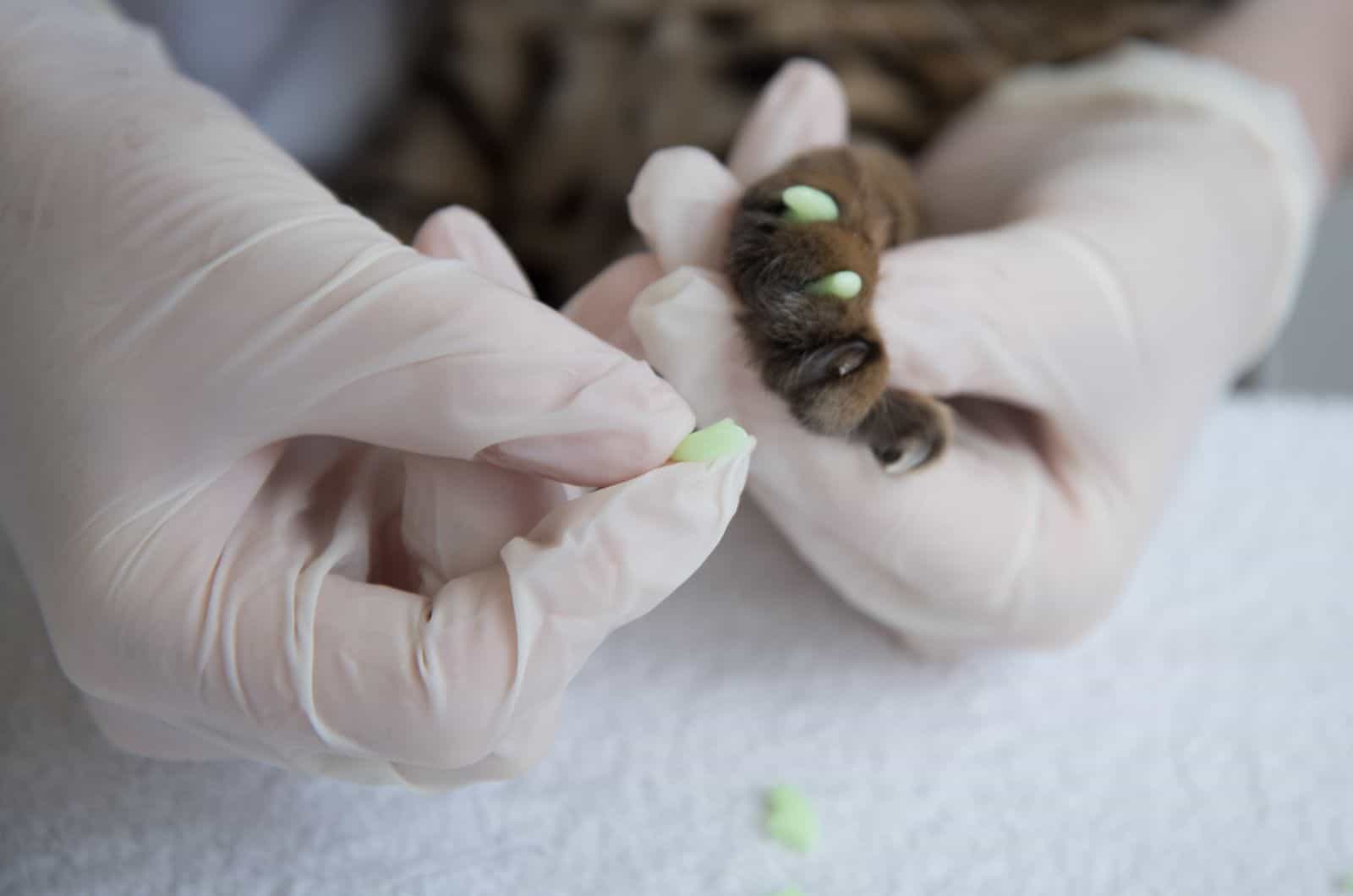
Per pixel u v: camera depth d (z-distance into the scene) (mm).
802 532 354
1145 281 379
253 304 312
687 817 355
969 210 452
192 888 338
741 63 512
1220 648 393
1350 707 383
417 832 349
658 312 320
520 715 306
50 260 323
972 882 349
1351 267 634
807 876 348
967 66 522
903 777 364
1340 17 555
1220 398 461
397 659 301
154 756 338
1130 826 359
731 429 306
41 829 345
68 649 314
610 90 528
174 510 314
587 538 298
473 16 569
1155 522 394
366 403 307
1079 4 554
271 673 304
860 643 387
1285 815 363
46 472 318
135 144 329
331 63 598
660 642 384
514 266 341
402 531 324
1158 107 456
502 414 303
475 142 564
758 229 321
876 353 315
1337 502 429
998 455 369
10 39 353
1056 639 373
